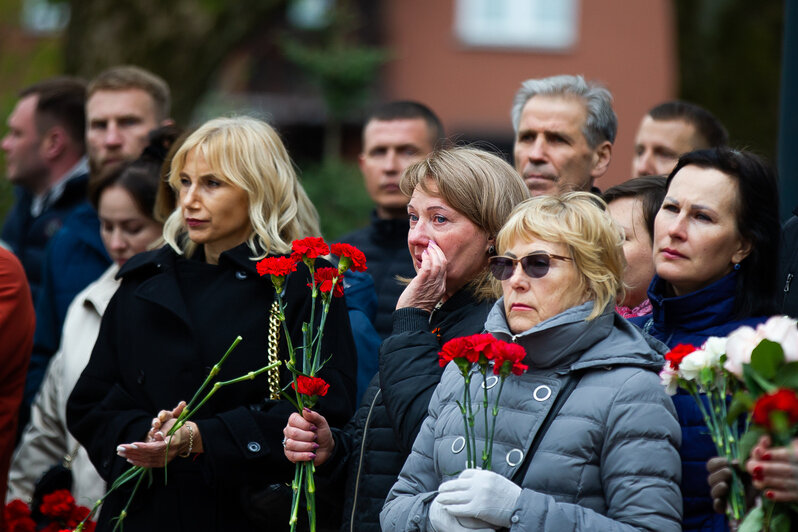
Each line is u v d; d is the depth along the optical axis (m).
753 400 4.50
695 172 5.84
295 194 7.11
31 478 8.40
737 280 5.79
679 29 13.91
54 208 10.39
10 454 7.09
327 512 6.43
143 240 8.34
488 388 5.41
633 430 5.09
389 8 35.50
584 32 35.28
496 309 5.54
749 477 4.77
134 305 6.70
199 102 16.69
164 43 16.12
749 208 5.74
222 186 6.72
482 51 35.66
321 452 6.09
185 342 6.54
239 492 6.36
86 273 9.26
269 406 6.42
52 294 9.30
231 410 6.38
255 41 32.41
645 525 4.95
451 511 4.98
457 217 6.26
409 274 9.04
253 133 6.88
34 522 7.37
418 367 5.91
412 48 35.62
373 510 6.02
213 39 16.42
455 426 5.43
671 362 4.88
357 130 32.56
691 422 5.45
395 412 5.85
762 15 13.59
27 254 10.38
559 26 35.44
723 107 13.62
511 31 35.59
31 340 7.13
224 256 6.71
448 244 6.26
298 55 30.03
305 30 31.33
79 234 9.31
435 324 6.35
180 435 6.16
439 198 6.28
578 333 5.27
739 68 13.59
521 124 8.51
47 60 20.59
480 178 6.30
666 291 6.09
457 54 35.66
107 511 6.44
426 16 35.56
